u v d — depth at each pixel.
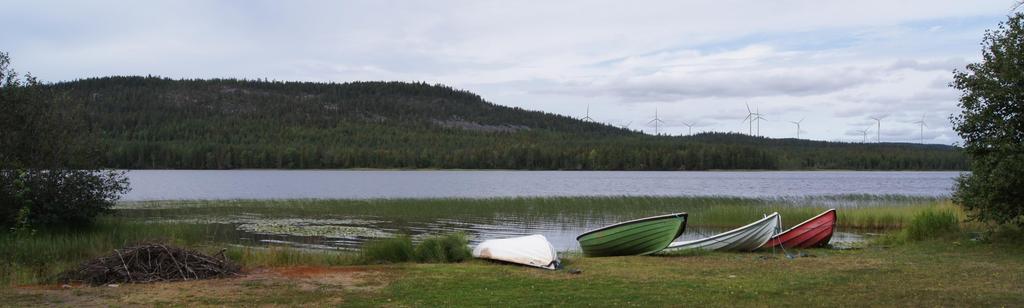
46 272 12.87
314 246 20.91
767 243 17.89
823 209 30.62
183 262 12.54
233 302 10.05
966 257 14.88
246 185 72.00
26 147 19.23
